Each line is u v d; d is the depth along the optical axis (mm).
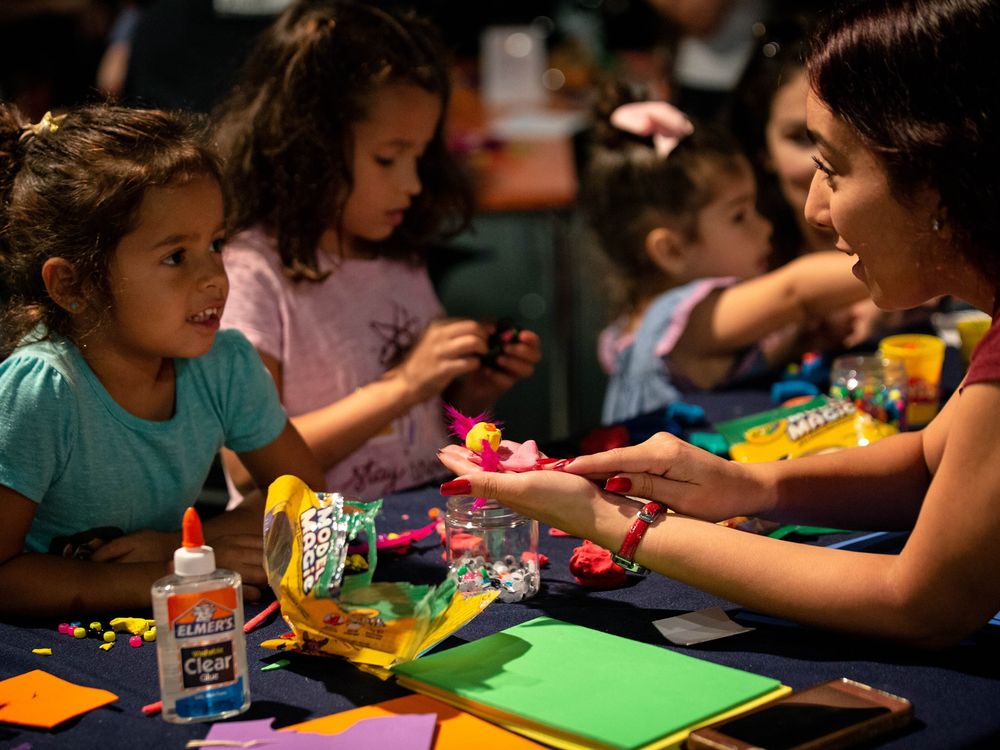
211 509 2738
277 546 1328
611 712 1100
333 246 2365
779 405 2363
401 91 2193
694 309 2727
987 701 1150
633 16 5562
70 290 1525
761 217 3012
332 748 1054
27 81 4777
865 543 1601
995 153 1188
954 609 1227
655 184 2941
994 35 1179
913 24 1212
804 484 1564
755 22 4645
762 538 1354
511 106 5348
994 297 1282
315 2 2305
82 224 1487
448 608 1310
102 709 1173
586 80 5508
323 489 1899
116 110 1593
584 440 2066
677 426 2139
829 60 1283
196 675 1132
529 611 1412
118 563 1508
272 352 2223
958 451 1206
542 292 5812
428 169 2469
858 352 2738
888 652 1274
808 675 1219
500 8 5734
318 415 2172
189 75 4031
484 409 2426
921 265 1309
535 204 3977
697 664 1213
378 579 1543
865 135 1257
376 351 2379
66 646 1353
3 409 1498
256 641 1353
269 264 2260
